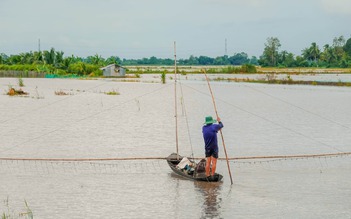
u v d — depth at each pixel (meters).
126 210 17.33
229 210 17.27
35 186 20.45
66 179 21.67
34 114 46.12
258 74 167.88
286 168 24.05
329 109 53.59
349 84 101.44
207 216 16.66
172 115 46.59
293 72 179.75
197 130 36.56
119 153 27.66
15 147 29.44
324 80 123.31
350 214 16.92
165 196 18.98
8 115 45.09
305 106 57.03
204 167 21.47
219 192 19.55
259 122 41.91
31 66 149.00
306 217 16.56
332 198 18.77
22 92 69.00
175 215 16.73
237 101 63.28
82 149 28.86
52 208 17.53
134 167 24.12
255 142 31.67
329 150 29.00
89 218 16.50
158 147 29.47
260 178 21.86
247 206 17.66
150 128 37.56
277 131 36.53
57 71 145.25
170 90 83.06
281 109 53.44
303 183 20.97
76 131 35.91
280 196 18.98
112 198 18.73
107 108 52.28
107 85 95.38
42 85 92.00
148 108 52.84
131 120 42.53
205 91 82.12
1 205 17.83
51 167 23.98
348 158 26.36
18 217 16.52
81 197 18.88
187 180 21.48
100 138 32.72
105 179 21.70
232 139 32.84
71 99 62.28
